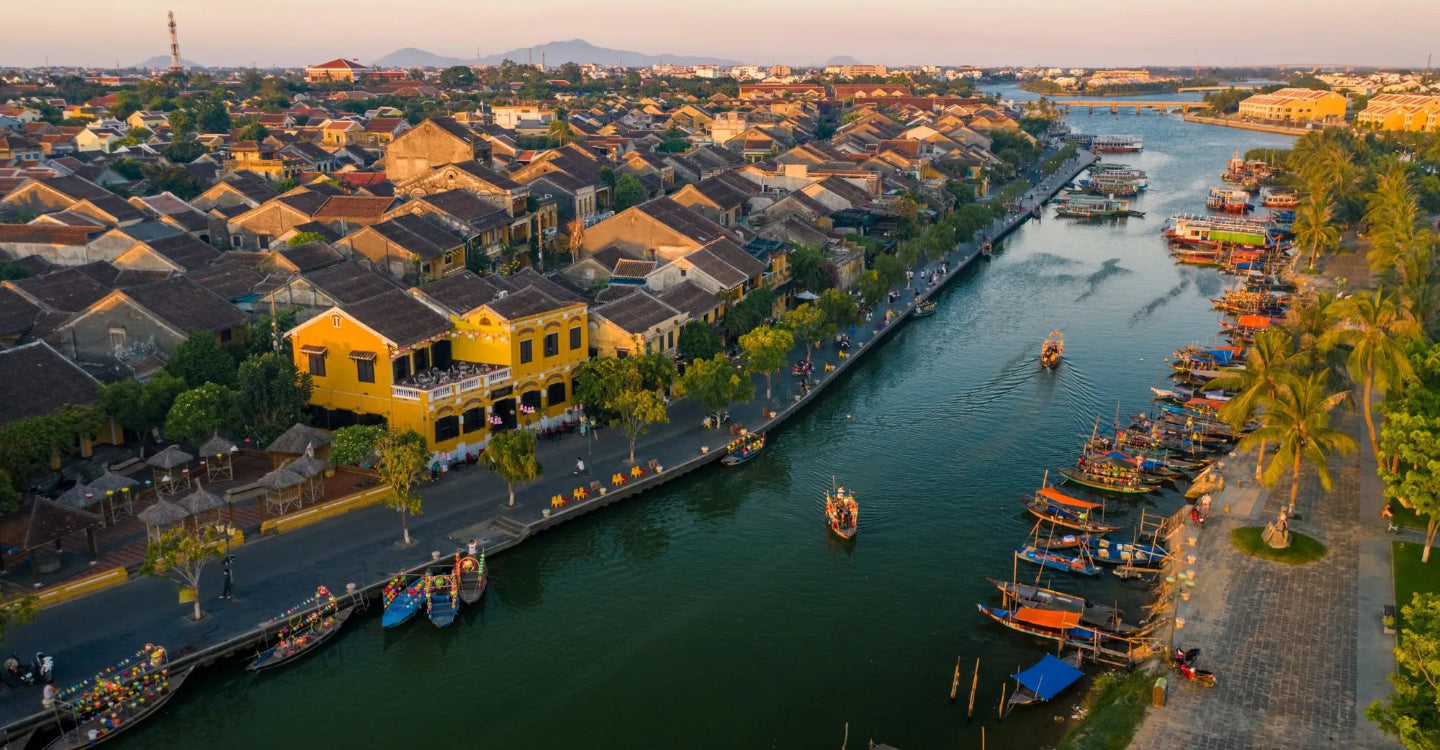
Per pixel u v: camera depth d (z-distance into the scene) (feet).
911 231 602.44
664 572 256.73
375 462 281.13
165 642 208.54
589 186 607.37
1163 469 310.24
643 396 294.05
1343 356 316.40
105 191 524.52
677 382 324.39
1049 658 209.97
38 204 503.61
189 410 279.28
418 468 254.27
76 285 369.50
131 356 331.36
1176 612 221.46
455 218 467.11
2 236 436.35
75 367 291.38
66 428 264.52
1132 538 270.26
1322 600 226.99
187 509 234.38
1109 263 624.59
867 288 464.24
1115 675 207.62
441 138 619.67
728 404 356.79
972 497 298.15
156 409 288.51
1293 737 183.21
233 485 279.08
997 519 284.00
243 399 285.23
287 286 369.09
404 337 294.46
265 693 209.05
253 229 490.90
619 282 419.13
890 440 341.62
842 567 258.57
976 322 490.49
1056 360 419.74
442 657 221.05
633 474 292.81
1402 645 186.50
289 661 214.48
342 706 205.05
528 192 538.47
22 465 245.65
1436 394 267.59
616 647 224.74
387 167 636.89
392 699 207.31
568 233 554.87
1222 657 207.41
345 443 269.23
